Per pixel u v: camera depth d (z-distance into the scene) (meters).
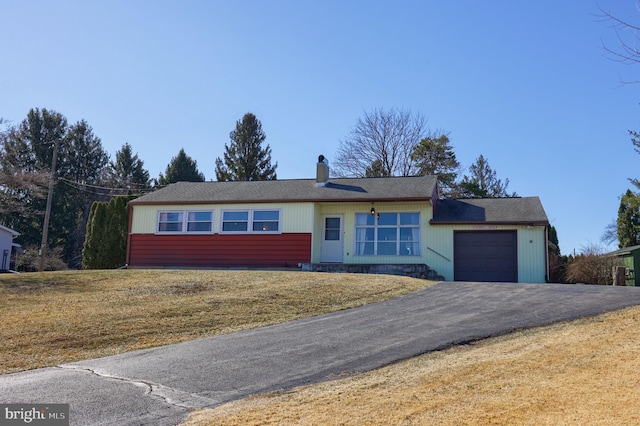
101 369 8.76
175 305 13.27
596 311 11.37
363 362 8.63
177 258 24.22
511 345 9.16
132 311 12.69
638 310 11.09
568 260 27.42
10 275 18.30
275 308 13.12
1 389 7.80
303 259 22.81
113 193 53.56
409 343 9.64
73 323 11.65
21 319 12.04
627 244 33.38
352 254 23.22
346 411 6.45
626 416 5.69
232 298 14.05
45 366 9.09
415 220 22.88
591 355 8.13
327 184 25.30
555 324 10.51
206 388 7.70
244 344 10.05
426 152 43.94
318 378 7.95
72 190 51.78
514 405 6.28
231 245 23.72
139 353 9.70
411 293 15.13
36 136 51.09
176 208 24.66
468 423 5.85
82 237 49.84
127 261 24.78
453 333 10.22
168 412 6.79
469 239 22.23
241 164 56.16
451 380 7.38
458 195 43.38
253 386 7.71
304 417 6.33
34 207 46.41
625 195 33.91
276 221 23.44
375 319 11.80
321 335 10.52
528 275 21.39
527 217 21.80
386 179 25.36
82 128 55.03
